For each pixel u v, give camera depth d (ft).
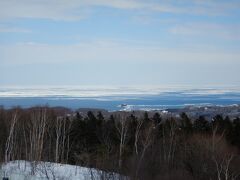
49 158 206.49
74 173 175.01
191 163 191.83
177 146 207.41
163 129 216.95
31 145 201.36
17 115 235.40
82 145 224.12
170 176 179.73
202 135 208.44
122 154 201.57
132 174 171.63
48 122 234.38
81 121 238.89
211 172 185.26
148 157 192.85
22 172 173.78
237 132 221.66
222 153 187.01
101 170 172.45
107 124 232.12
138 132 215.31
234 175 179.01
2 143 223.30
